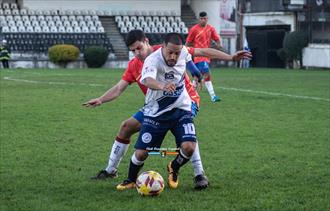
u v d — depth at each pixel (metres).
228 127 20.61
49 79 45.16
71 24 74.06
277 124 21.34
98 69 64.25
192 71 11.81
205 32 30.95
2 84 39.50
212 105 27.36
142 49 11.60
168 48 10.88
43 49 70.44
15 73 53.75
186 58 11.61
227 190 11.86
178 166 11.85
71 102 28.22
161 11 80.88
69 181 12.66
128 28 76.06
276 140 18.02
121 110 25.27
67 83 40.72
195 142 11.45
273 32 73.12
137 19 78.00
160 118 11.45
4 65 66.25
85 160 14.95
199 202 10.92
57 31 72.44
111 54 71.75
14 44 69.69
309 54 67.44
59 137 18.41
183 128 11.45
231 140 18.02
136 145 11.67
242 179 12.88
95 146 16.92
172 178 11.98
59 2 76.94
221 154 15.78
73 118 22.64
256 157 15.38
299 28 70.12
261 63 74.69
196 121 22.02
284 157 15.39
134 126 12.36
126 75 11.96
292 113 24.48
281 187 12.15
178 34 10.92
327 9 68.56
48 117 22.86
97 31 73.81
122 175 13.25
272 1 72.75
